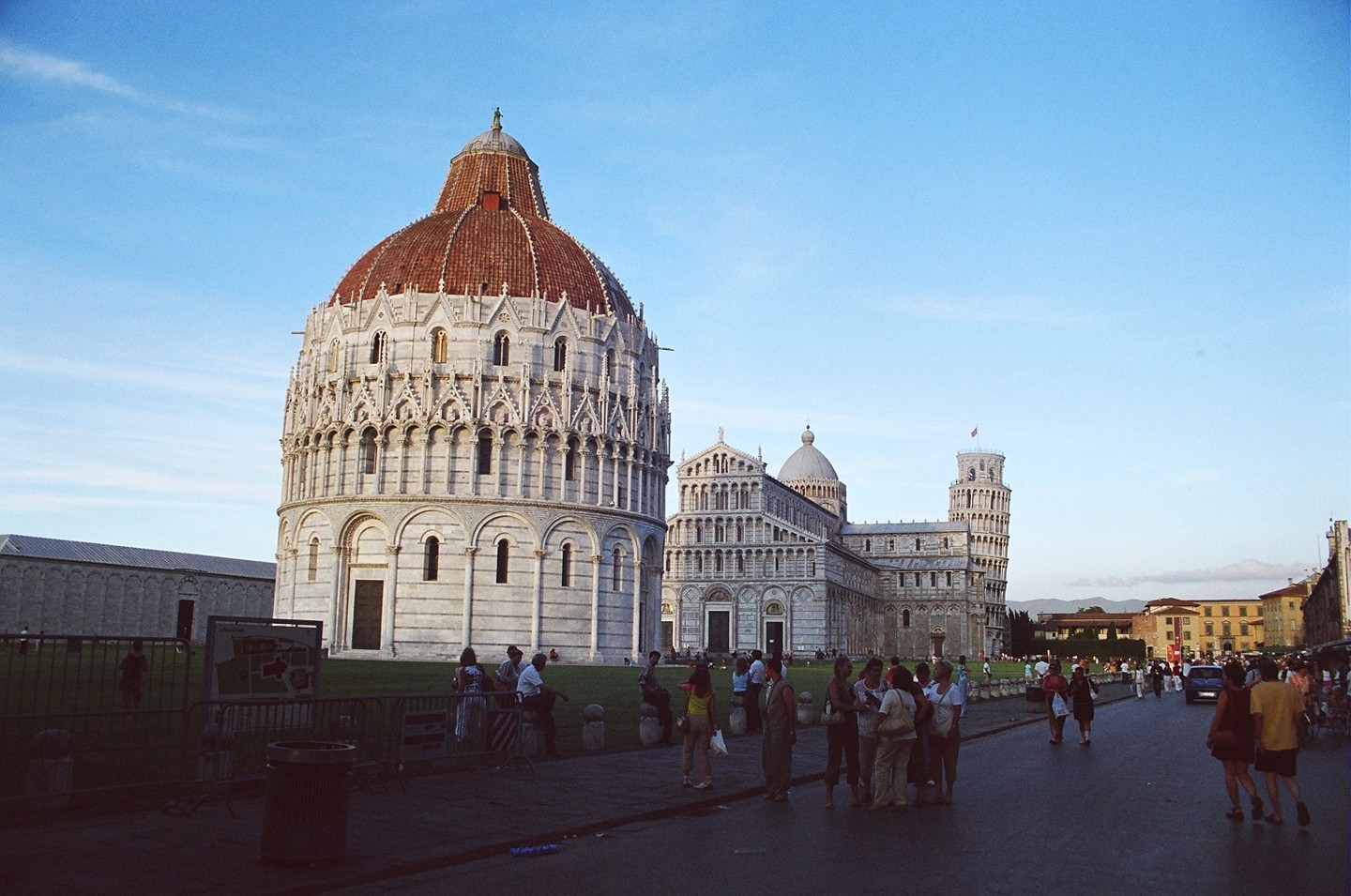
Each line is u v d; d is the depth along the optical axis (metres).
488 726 31.66
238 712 26.72
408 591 95.44
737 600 181.12
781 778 28.00
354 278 106.94
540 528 97.75
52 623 137.25
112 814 23.02
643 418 108.12
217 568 163.75
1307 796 30.25
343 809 19.48
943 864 20.08
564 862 20.23
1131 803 28.05
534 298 101.19
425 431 96.31
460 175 115.88
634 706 53.44
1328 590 157.62
